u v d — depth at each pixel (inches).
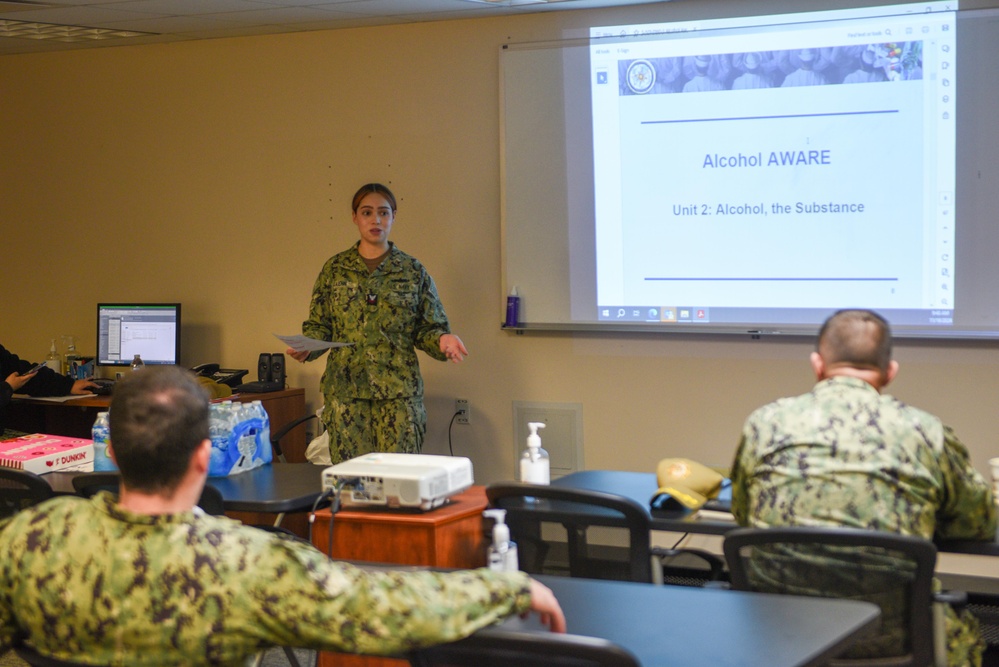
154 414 58.2
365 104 206.2
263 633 55.9
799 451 87.0
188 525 57.5
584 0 182.2
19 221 239.6
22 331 241.3
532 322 195.5
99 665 56.9
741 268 181.6
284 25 203.5
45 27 203.8
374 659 108.2
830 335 92.2
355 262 176.1
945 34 167.0
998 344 167.5
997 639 122.7
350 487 106.0
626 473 126.6
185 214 223.8
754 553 84.4
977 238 167.2
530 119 193.2
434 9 189.2
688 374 186.2
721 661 58.9
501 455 200.7
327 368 178.2
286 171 213.9
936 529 91.6
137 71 225.3
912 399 172.7
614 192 188.5
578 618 66.9
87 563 56.9
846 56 173.0
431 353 175.9
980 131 165.9
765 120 178.4
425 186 202.7
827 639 61.9
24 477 105.6
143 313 216.4
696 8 181.8
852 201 174.2
